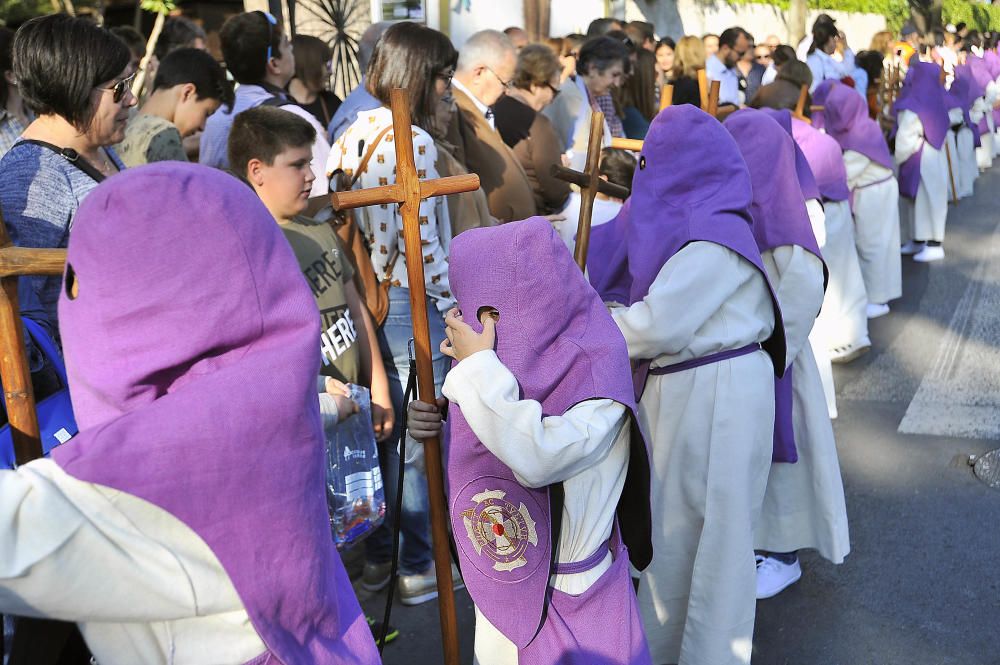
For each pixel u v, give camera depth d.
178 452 1.38
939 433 5.38
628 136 6.74
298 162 2.91
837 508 3.77
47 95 2.41
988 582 3.94
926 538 4.29
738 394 3.03
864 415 5.66
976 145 13.11
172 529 1.42
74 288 1.46
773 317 3.15
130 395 1.41
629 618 2.36
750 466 3.09
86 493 1.37
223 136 4.32
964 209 11.91
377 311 3.40
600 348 2.28
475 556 2.36
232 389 1.43
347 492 2.80
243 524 1.44
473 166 4.32
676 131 3.04
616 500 2.36
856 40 22.25
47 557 1.32
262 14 4.53
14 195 2.37
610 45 5.98
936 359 6.62
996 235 10.44
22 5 8.34
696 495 3.06
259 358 1.47
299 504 1.50
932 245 9.44
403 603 3.70
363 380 3.26
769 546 3.84
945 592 3.88
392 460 3.59
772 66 10.91
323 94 5.49
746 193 3.05
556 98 5.93
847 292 6.38
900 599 3.84
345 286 3.20
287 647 1.52
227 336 1.44
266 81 4.54
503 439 2.16
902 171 9.25
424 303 2.45
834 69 11.10
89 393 1.43
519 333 2.24
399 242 3.38
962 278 8.70
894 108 9.95
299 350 1.49
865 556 4.15
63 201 2.41
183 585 1.42
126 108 2.53
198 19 9.15
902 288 8.42
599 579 2.33
